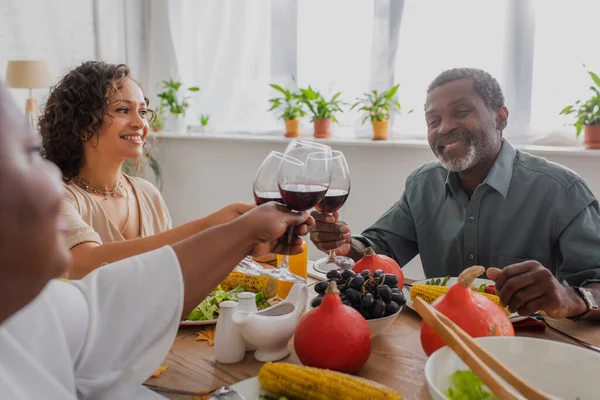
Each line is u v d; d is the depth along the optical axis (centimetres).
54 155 153
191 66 365
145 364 71
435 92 148
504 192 145
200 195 365
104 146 153
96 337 67
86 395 67
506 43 247
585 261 133
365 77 297
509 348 69
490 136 146
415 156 268
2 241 34
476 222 150
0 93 37
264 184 108
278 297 116
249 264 124
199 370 83
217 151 349
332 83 308
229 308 86
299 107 309
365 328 81
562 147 238
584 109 227
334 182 115
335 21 302
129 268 73
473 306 80
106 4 371
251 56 336
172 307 71
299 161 97
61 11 352
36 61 315
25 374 54
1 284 36
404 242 169
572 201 140
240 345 86
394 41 278
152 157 370
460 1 257
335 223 126
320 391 68
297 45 318
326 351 78
